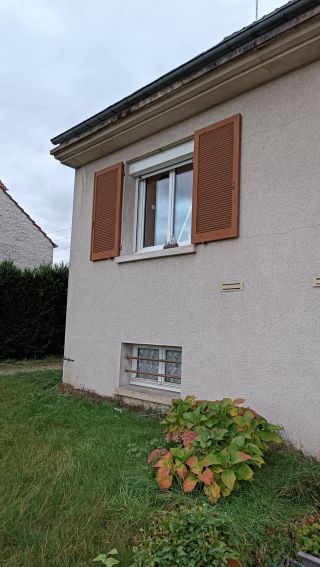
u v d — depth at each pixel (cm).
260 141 456
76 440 422
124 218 651
